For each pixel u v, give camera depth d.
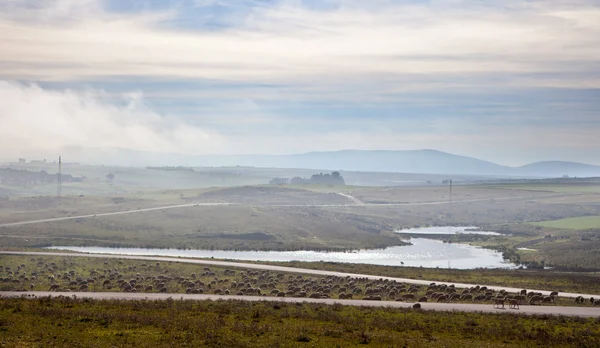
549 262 196.75
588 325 66.25
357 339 52.41
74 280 111.00
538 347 53.41
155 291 95.50
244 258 197.75
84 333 51.34
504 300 85.50
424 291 100.12
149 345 47.50
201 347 47.75
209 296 88.19
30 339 48.31
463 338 56.16
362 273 130.88
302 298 89.44
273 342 49.94
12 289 95.88
